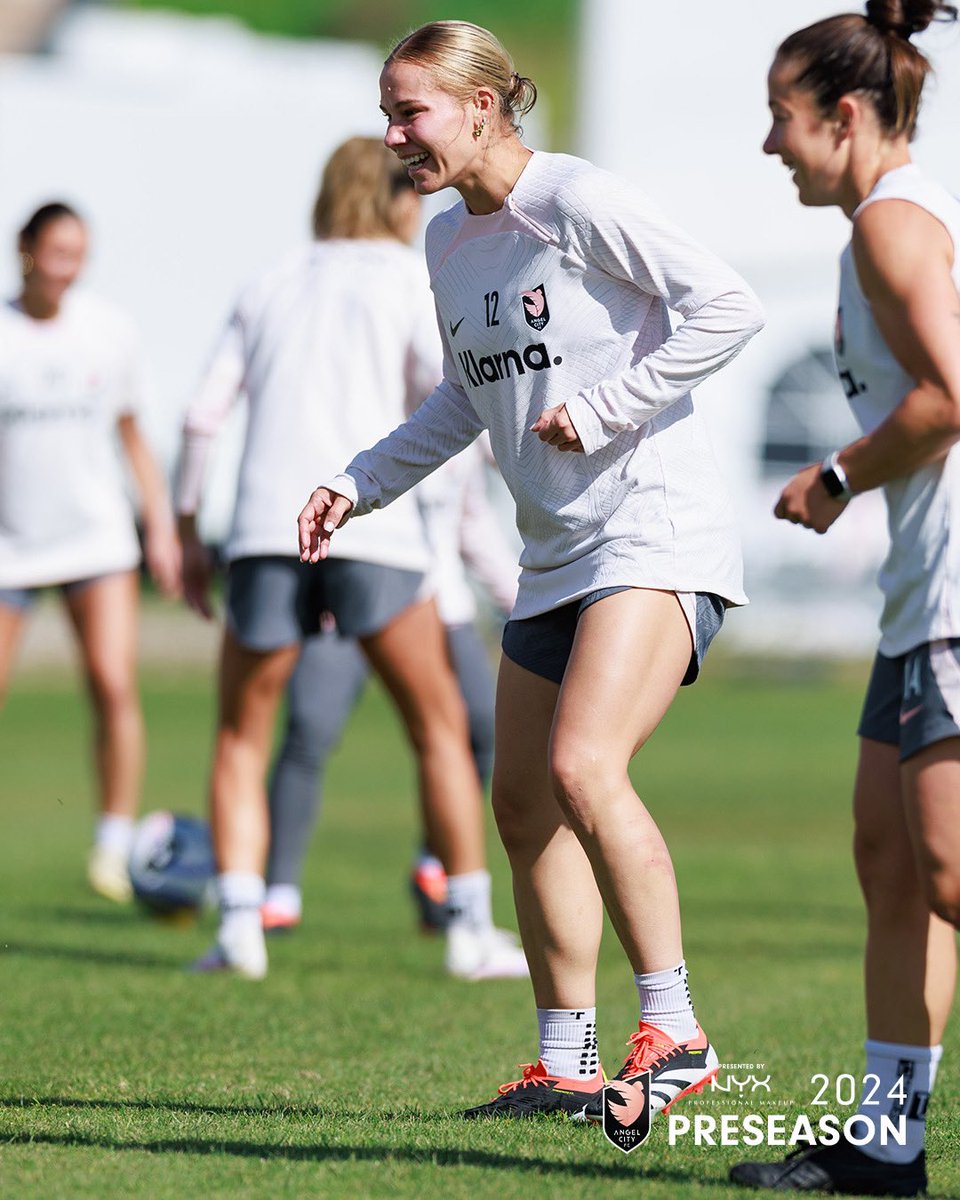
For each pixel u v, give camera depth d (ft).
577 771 46.26
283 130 319.88
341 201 79.66
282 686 81.10
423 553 79.56
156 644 325.62
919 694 42.88
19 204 307.99
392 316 78.13
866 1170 43.47
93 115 312.09
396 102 47.52
